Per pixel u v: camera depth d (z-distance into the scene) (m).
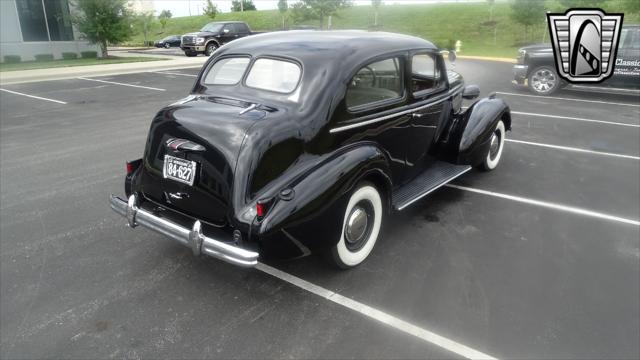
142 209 3.25
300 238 2.85
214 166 2.88
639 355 2.60
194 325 2.87
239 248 2.71
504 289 3.24
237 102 3.29
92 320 2.92
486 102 5.16
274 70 3.34
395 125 3.75
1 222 4.34
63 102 11.00
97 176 5.68
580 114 9.31
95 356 2.61
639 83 10.80
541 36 29.83
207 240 2.80
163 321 2.91
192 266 3.56
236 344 2.70
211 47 23.56
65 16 24.08
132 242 3.96
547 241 3.96
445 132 4.82
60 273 3.46
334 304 3.07
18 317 2.95
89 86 13.71
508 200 4.86
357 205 3.36
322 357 2.59
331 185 2.93
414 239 3.98
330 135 3.11
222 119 2.96
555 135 7.60
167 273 3.46
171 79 15.37
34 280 3.36
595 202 4.82
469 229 4.18
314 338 2.75
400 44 3.83
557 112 9.51
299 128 2.96
